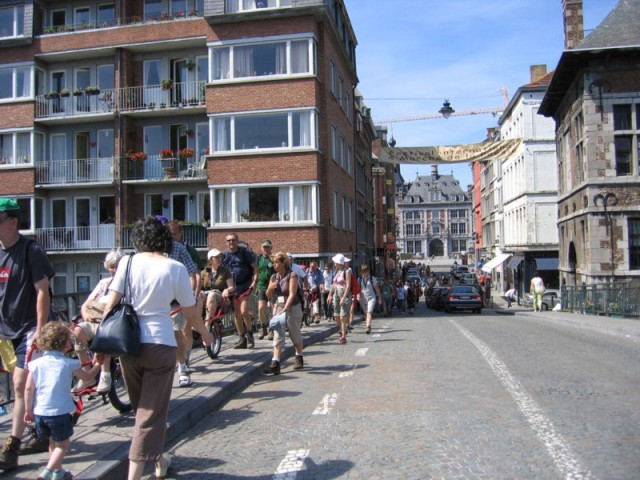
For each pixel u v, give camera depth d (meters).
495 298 54.78
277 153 26.23
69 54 30.05
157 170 29.83
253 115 26.59
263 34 26.62
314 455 5.38
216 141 26.91
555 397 7.41
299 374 9.66
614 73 27.38
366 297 16.56
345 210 33.94
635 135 27.20
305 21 26.38
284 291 9.95
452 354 11.50
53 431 4.49
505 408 6.86
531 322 21.70
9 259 5.07
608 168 27.22
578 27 32.59
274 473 4.93
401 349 12.50
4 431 5.76
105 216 30.86
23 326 5.10
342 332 13.95
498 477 4.64
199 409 6.83
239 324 11.57
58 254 30.25
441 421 6.38
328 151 27.67
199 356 10.70
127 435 5.66
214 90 26.89
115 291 4.54
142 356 4.47
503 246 57.50
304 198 26.19
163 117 30.12
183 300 4.69
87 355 6.36
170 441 5.96
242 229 26.38
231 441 5.95
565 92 31.81
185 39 28.59
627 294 21.50
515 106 49.09
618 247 26.94
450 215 154.75
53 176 30.45
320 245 26.27
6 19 30.75
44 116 30.28
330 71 29.11
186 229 28.53
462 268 94.88
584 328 18.31
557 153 35.75
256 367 9.51
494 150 30.59
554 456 5.10
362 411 6.95
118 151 29.59
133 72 30.08
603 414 6.54
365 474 4.83
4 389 6.68
